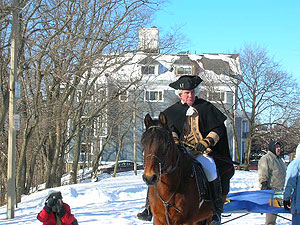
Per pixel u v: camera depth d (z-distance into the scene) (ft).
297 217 24.64
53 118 80.07
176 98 146.82
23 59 62.39
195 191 18.40
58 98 80.18
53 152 89.15
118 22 69.56
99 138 139.33
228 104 150.10
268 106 134.82
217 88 136.87
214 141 19.40
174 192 17.52
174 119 20.49
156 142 16.19
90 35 65.57
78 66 62.80
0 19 50.83
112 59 79.56
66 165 166.20
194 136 20.25
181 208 17.71
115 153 165.78
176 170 17.46
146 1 71.00
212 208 19.81
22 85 73.77
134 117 127.34
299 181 24.47
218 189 19.81
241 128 168.55
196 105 20.62
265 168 30.91
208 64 150.30
